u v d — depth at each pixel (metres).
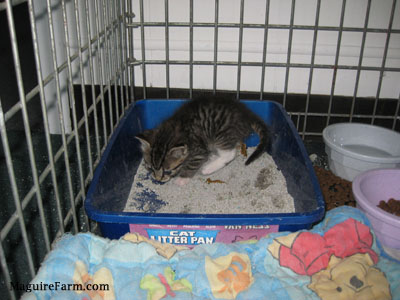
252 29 0.76
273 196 0.62
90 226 0.57
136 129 0.72
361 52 0.69
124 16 0.69
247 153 0.74
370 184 0.58
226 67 0.79
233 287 0.41
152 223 0.46
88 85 0.74
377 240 0.48
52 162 0.41
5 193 0.63
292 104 0.81
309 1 0.73
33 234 0.55
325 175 0.67
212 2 0.75
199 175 0.67
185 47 0.79
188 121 0.68
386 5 0.73
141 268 0.42
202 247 0.45
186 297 0.39
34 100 0.72
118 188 0.59
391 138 0.69
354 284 0.41
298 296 0.40
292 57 0.78
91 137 0.78
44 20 0.65
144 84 0.75
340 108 0.80
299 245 0.44
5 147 0.33
